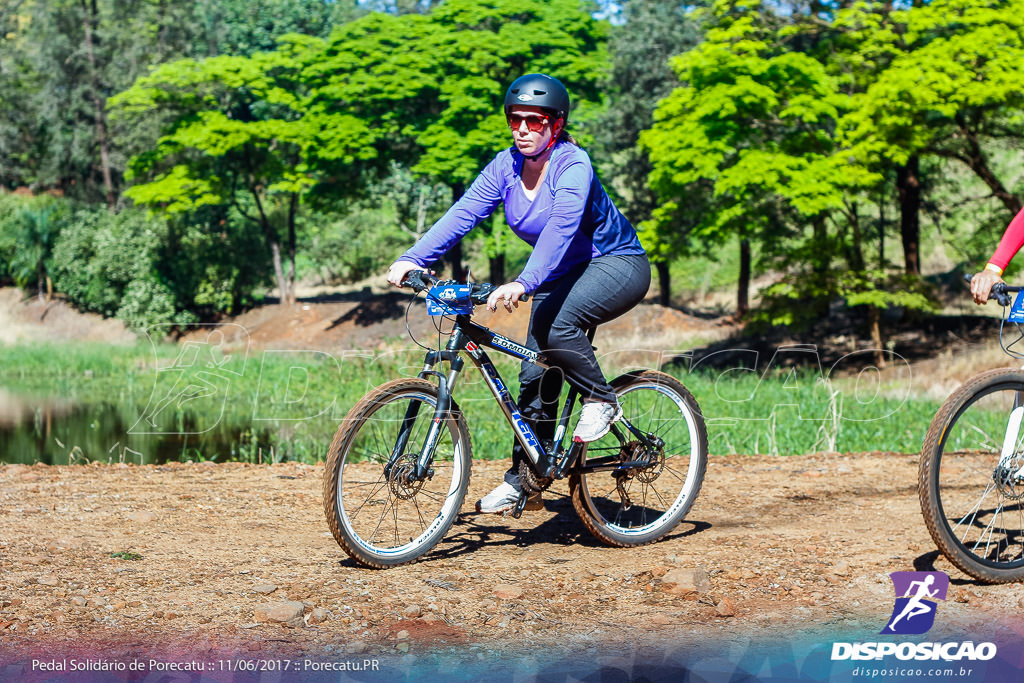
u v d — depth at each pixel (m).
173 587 3.16
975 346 22.14
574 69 29.70
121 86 42.34
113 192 44.47
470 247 42.38
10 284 42.22
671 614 3.01
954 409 3.19
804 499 4.67
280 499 4.58
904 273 21.86
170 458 10.06
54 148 43.66
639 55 34.81
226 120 34.72
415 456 3.48
